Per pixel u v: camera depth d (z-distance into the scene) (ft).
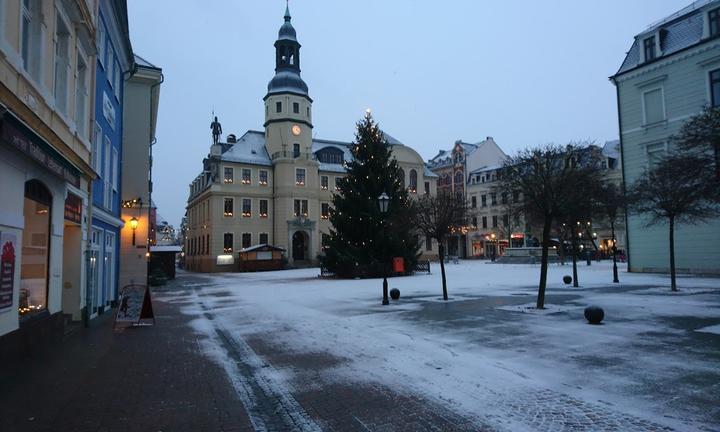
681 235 89.86
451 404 18.71
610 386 20.36
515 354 26.78
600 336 31.45
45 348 31.22
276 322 42.34
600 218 67.05
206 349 30.83
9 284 25.61
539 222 61.67
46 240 32.91
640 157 96.12
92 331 39.04
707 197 43.06
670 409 17.39
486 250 238.07
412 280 94.68
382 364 25.50
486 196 238.68
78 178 38.91
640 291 60.85
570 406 18.03
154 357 28.45
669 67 91.25
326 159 201.16
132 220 79.77
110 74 56.34
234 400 19.86
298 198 184.44
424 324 38.47
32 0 29.73
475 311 45.47
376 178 111.04
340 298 62.08
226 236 175.83
